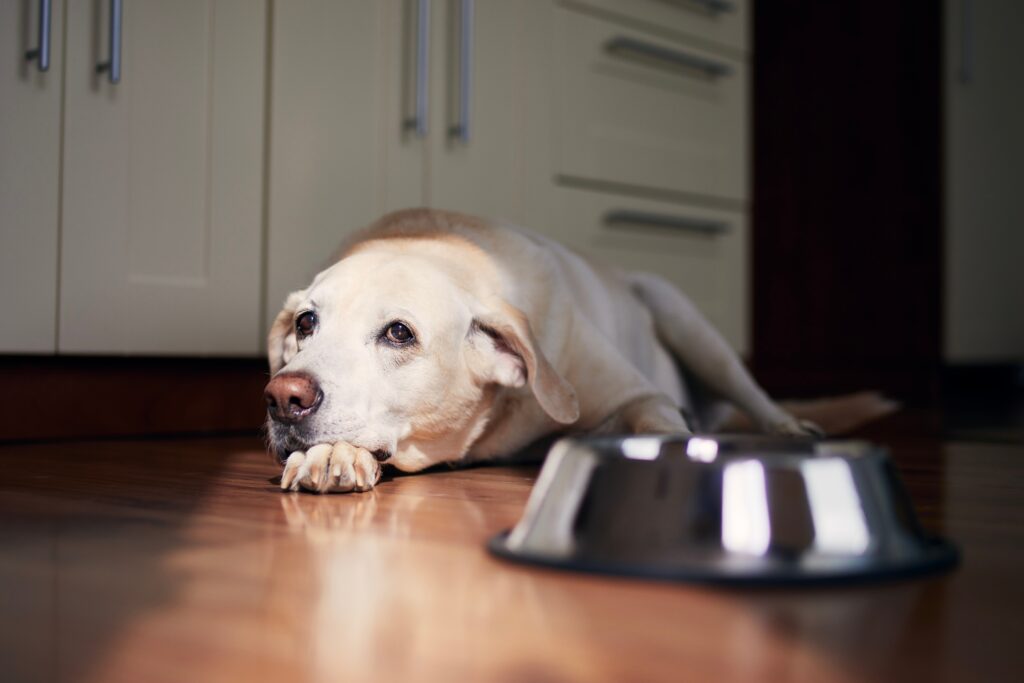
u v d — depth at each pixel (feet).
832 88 12.17
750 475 2.86
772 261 11.82
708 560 2.80
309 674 2.07
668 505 2.89
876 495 2.96
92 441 6.87
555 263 6.10
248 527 3.68
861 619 2.45
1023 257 14.88
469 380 5.18
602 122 9.68
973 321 13.82
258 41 7.47
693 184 10.52
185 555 3.20
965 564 3.09
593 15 9.54
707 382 7.25
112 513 3.97
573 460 3.13
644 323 7.17
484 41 8.73
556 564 2.95
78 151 6.64
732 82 10.84
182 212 7.15
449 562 3.10
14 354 6.50
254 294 7.53
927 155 12.82
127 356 7.04
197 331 7.25
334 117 7.88
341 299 4.85
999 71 14.30
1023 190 14.88
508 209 8.98
